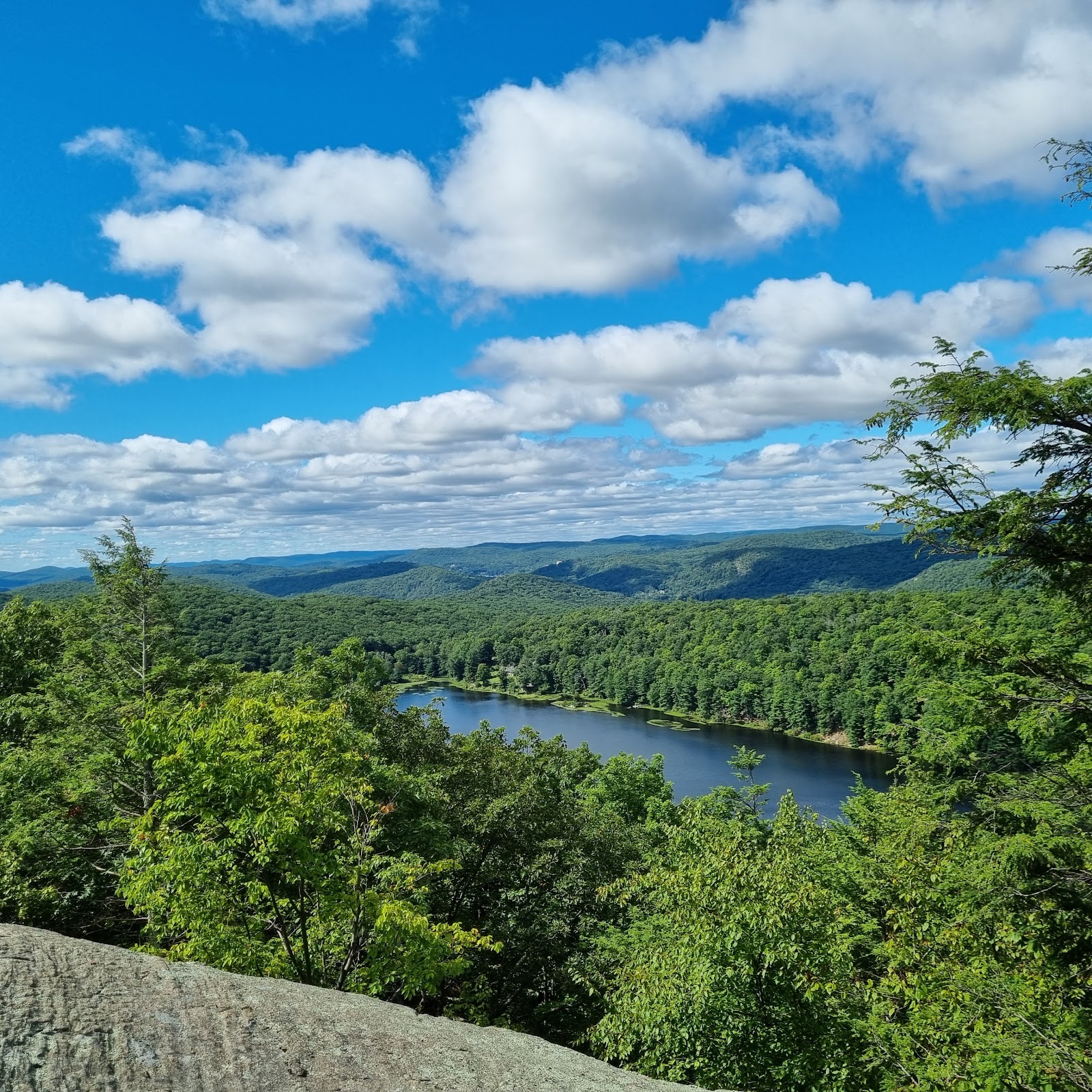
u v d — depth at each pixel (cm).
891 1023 968
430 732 2308
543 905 2114
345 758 1113
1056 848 827
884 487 941
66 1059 412
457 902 2027
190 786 911
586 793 3638
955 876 1034
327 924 1091
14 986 454
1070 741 871
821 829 2133
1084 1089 691
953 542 906
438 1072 529
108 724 1752
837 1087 950
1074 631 905
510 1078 552
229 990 552
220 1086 439
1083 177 853
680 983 1025
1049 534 849
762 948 988
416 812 1767
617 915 2084
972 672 951
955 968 909
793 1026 1022
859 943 1409
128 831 1562
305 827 992
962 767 984
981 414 823
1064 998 848
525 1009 1980
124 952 566
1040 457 854
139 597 2034
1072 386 748
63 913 1417
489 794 2177
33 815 1488
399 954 966
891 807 1858
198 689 1970
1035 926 852
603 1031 1112
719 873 1079
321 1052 506
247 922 1034
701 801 2570
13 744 1905
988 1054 747
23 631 2698
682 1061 1012
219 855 929
